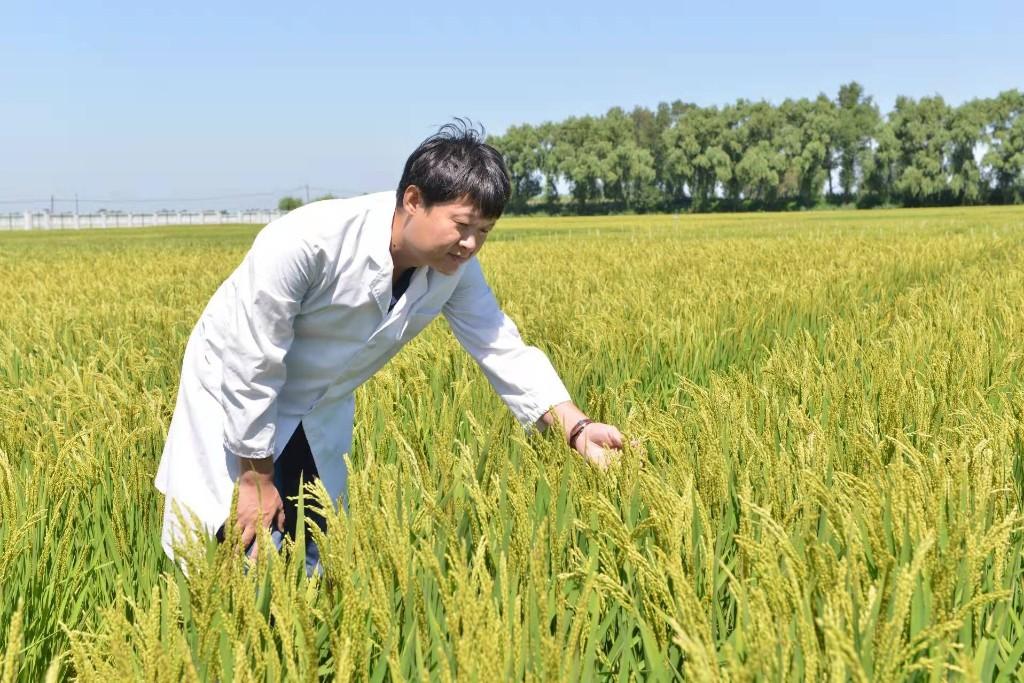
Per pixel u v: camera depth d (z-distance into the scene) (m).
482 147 2.59
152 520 3.10
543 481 2.85
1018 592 2.43
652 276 12.72
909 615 1.90
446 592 2.03
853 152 132.88
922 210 89.81
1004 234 24.53
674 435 3.26
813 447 2.74
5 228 94.38
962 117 117.88
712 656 1.67
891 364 4.58
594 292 10.66
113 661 2.03
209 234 56.00
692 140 136.00
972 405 3.94
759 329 7.12
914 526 2.16
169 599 2.01
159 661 1.80
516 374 3.30
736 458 2.97
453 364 5.65
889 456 3.13
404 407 4.41
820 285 9.61
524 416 3.32
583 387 5.06
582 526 2.35
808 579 2.09
